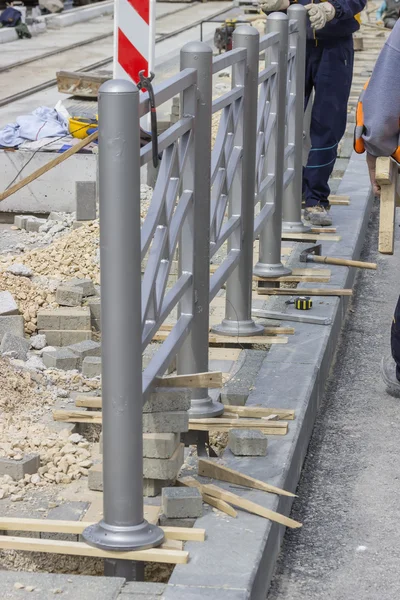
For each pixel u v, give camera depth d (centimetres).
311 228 928
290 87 868
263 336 680
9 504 460
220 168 589
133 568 406
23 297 708
